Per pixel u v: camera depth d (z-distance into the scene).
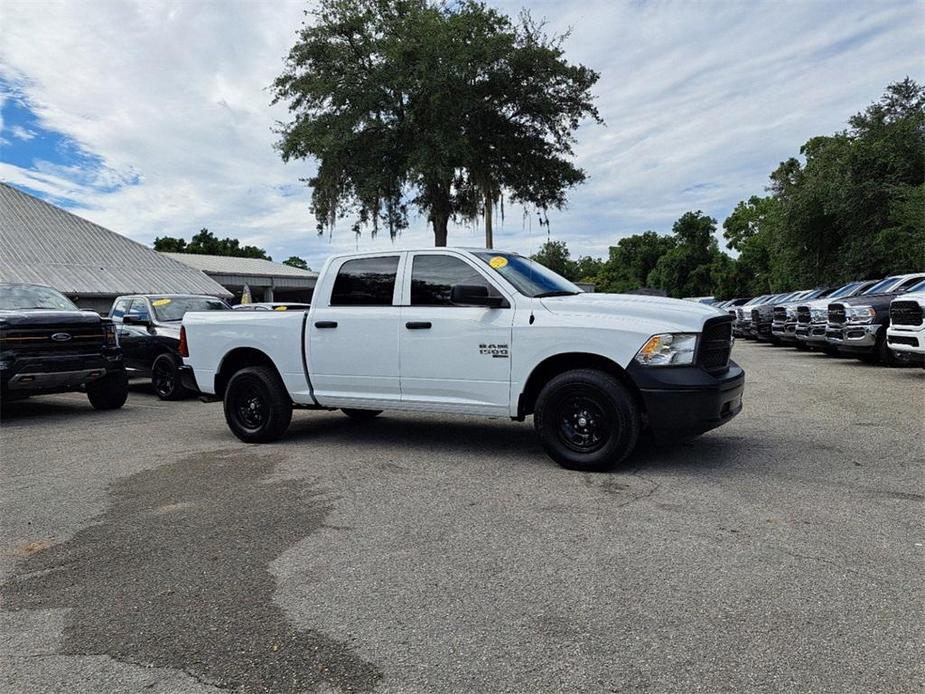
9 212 30.55
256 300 41.09
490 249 6.52
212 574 3.58
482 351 5.91
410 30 21.83
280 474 5.69
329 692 2.49
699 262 73.62
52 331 9.21
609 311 5.54
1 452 7.00
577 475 5.39
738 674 2.53
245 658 2.74
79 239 31.70
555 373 5.91
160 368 11.64
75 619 3.12
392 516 4.47
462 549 3.84
